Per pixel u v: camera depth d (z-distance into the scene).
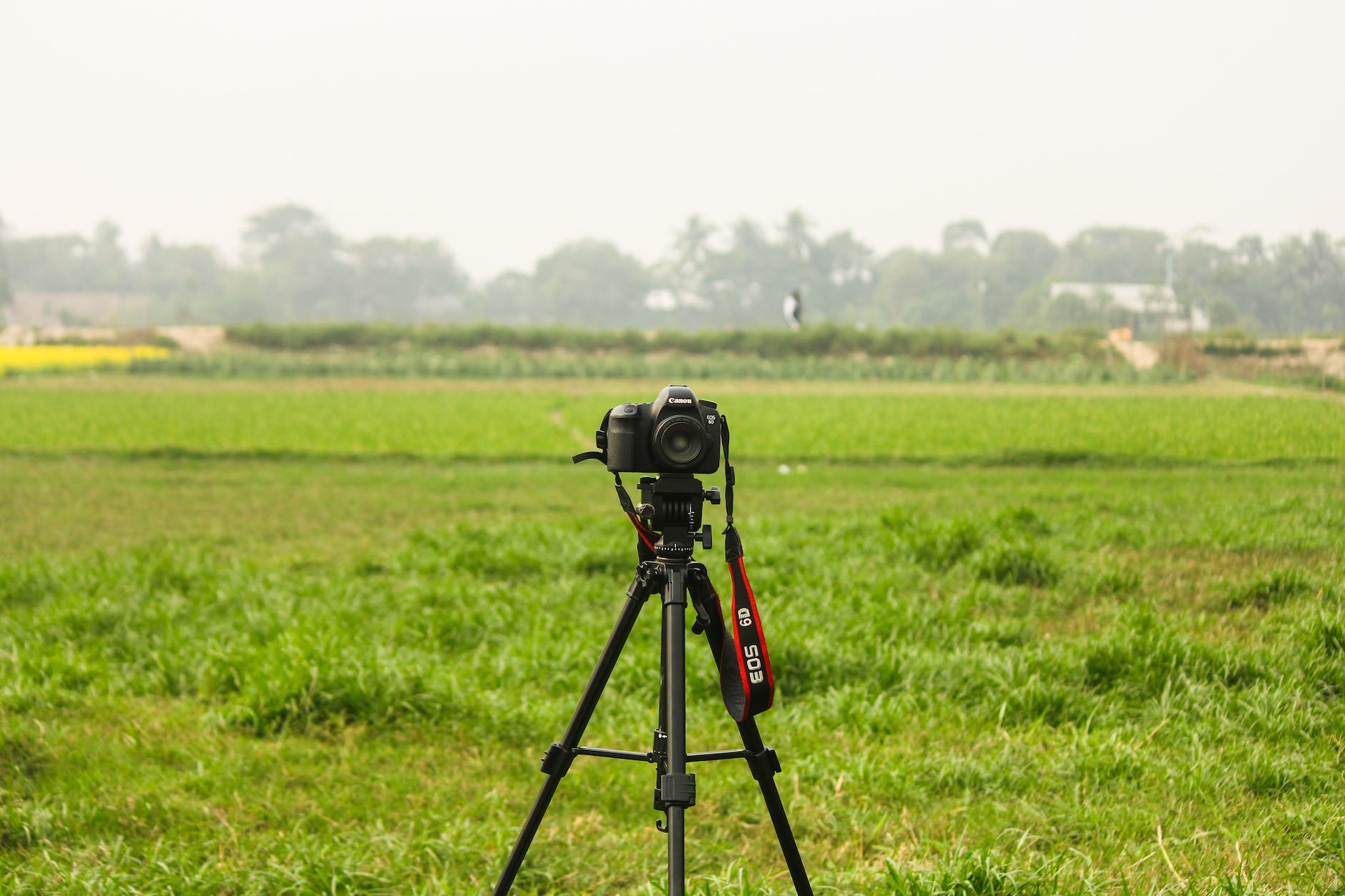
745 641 2.46
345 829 3.93
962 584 7.67
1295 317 51.62
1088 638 5.88
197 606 7.32
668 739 2.35
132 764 4.55
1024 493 13.90
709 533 2.56
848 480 16.20
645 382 45.59
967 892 3.07
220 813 4.06
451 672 5.68
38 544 11.02
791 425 23.92
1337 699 5.05
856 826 3.87
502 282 167.88
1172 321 66.31
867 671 5.65
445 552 9.30
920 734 4.85
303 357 59.16
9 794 4.14
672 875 2.19
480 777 4.52
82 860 3.64
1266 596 6.88
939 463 18.34
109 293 157.62
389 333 61.44
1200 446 18.02
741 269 145.75
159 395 34.69
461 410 29.11
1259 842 3.60
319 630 6.05
